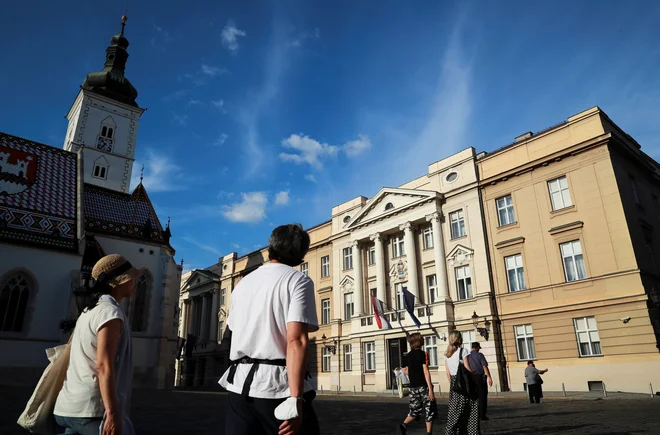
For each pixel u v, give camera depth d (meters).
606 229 25.16
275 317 2.81
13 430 8.52
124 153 47.09
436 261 32.31
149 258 36.22
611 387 23.16
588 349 24.66
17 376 25.67
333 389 36.81
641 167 28.86
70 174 34.03
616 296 24.03
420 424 11.28
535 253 27.86
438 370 30.11
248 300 2.94
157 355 33.97
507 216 29.98
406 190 34.88
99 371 3.22
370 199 37.72
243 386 2.69
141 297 35.16
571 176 27.14
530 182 28.98
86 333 3.42
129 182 46.75
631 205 25.84
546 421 11.02
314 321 2.79
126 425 3.43
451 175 33.44
